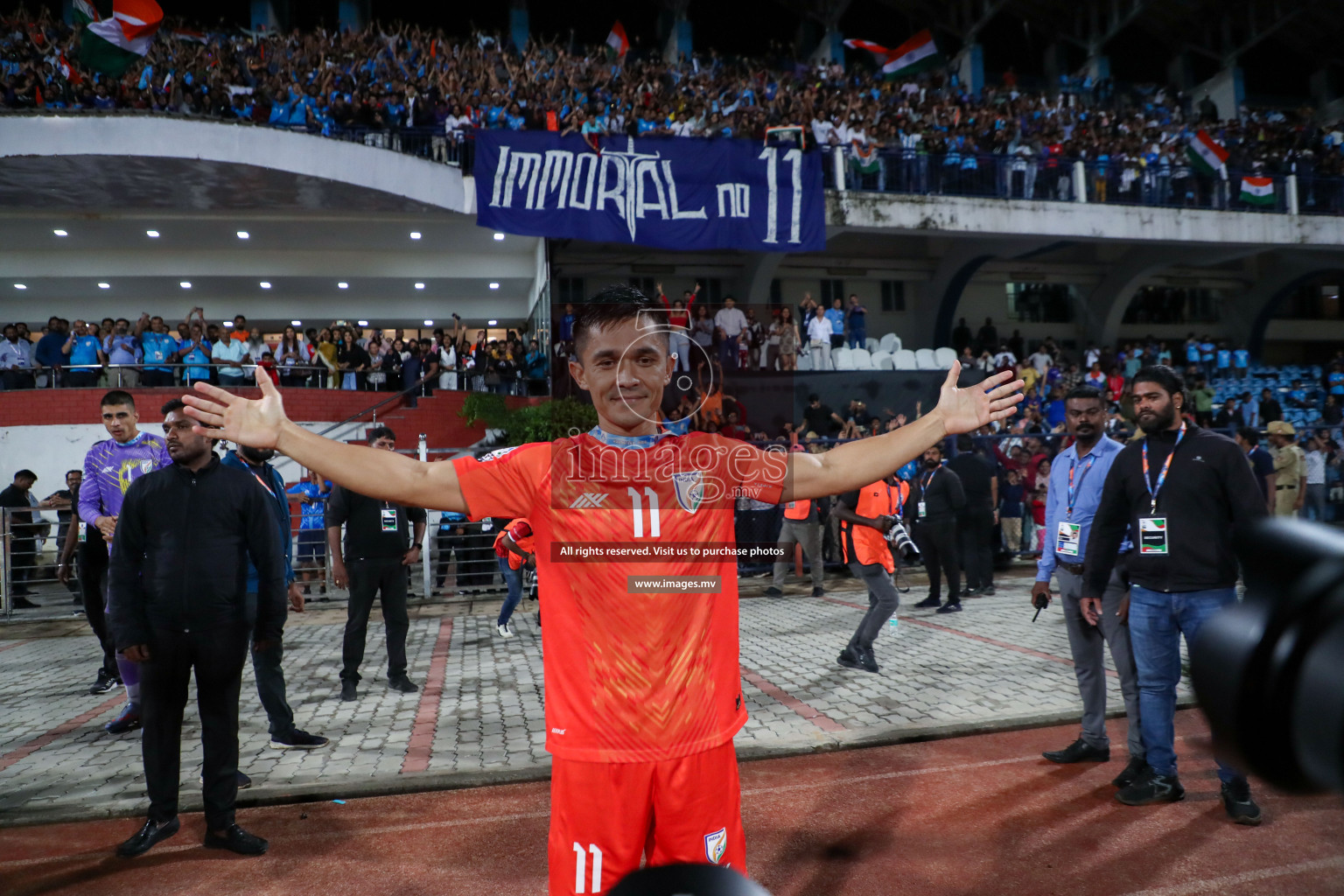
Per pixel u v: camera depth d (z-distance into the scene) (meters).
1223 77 23.92
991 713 4.70
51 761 4.31
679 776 1.62
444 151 14.51
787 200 13.44
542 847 3.24
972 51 22.83
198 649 3.23
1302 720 0.33
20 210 14.53
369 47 16.91
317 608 9.23
